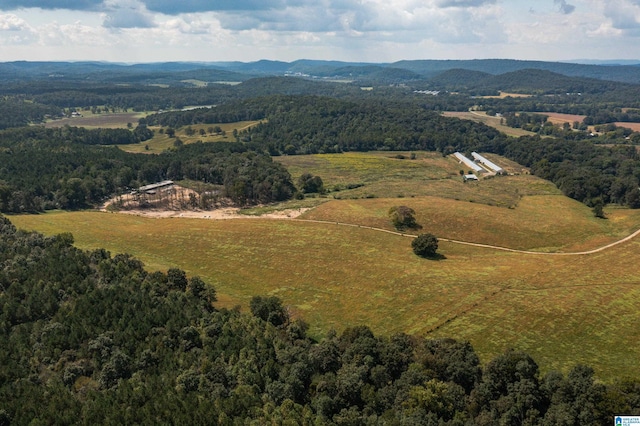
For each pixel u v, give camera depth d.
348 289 106.81
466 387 65.31
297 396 64.81
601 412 55.19
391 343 71.56
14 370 66.50
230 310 87.94
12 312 79.38
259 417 57.91
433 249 125.06
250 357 69.56
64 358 69.31
